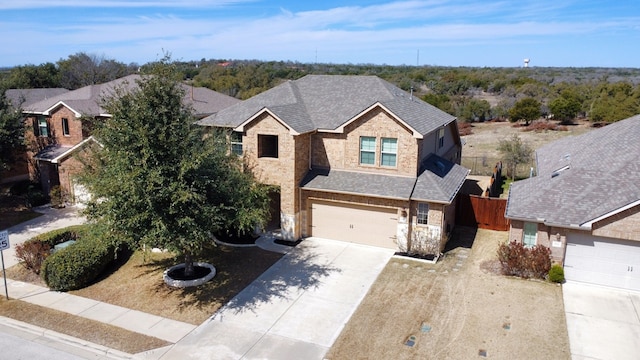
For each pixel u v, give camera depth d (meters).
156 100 16.31
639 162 19.80
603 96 62.88
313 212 23.84
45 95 44.22
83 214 16.88
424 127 22.83
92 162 17.69
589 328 15.32
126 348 14.56
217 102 36.03
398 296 17.70
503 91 80.81
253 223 22.27
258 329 15.59
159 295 18.02
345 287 18.52
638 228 17.27
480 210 25.28
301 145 23.09
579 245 18.42
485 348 14.29
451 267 20.25
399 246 22.17
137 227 16.00
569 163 23.55
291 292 18.14
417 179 22.22
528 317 16.00
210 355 14.16
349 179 22.98
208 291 18.30
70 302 17.58
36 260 19.97
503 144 38.25
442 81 85.44
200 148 17.16
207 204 16.91
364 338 14.98
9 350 14.65
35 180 33.47
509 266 19.16
